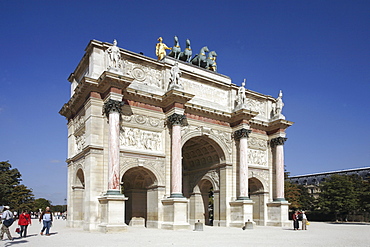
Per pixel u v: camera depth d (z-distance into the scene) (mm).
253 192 56031
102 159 38500
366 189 74750
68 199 46750
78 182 44438
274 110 58094
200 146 52625
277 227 49406
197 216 54156
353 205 77000
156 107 44031
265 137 56594
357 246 25109
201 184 55031
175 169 41781
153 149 42781
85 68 45312
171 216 40156
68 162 47844
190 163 56969
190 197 56156
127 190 48406
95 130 38719
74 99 43750
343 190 79000
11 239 26875
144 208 47625
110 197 35125
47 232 31562
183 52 53969
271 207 53719
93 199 37031
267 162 56094
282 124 55219
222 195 49812
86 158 38969
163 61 48344
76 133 45156
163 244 24531
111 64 39406
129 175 46781
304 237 32531
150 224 42844
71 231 36656
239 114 49938
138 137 41969
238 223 47062
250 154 54250
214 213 51312
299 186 106062
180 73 45125
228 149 50625
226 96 53156
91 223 36500
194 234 33688
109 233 33625
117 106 38125
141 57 44438
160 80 46219
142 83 44375
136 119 42156
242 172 48906
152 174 42406
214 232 36906
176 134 42656
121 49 42938
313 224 65562
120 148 40125
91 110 38906
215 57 57594
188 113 47594
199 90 50125
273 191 55344
